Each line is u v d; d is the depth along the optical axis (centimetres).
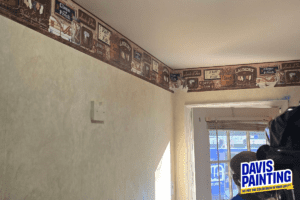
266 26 226
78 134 172
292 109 42
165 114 345
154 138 304
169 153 351
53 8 159
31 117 135
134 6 191
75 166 167
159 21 217
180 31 238
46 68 148
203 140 353
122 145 229
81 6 189
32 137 135
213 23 221
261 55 314
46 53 149
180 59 332
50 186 146
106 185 201
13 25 128
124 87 240
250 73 350
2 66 120
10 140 122
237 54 310
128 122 244
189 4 188
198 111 361
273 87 340
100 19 212
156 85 320
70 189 162
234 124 351
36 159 137
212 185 343
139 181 259
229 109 357
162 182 322
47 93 147
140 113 271
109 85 215
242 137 347
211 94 363
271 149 45
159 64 336
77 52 178
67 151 161
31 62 138
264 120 344
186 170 364
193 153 368
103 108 202
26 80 133
